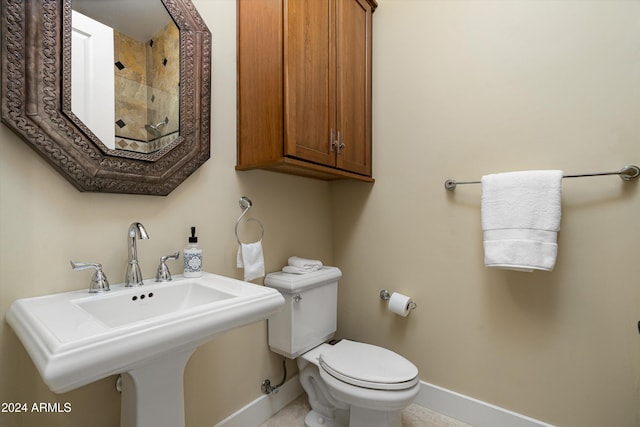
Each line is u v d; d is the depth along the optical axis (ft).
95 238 3.08
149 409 2.53
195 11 3.84
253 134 4.21
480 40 4.73
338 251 6.34
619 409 3.77
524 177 4.01
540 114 4.25
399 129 5.54
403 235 5.49
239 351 4.47
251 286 3.19
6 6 2.46
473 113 4.78
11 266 2.59
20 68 2.53
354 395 3.70
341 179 6.09
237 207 4.44
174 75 3.64
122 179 3.14
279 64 3.89
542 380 4.25
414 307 5.32
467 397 4.82
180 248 3.78
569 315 4.07
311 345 4.91
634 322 3.70
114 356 1.83
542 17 4.24
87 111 2.94
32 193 2.70
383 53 5.75
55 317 2.18
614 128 3.78
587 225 3.96
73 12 2.88
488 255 4.16
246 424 4.52
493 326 4.62
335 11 4.77
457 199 4.92
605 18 3.83
